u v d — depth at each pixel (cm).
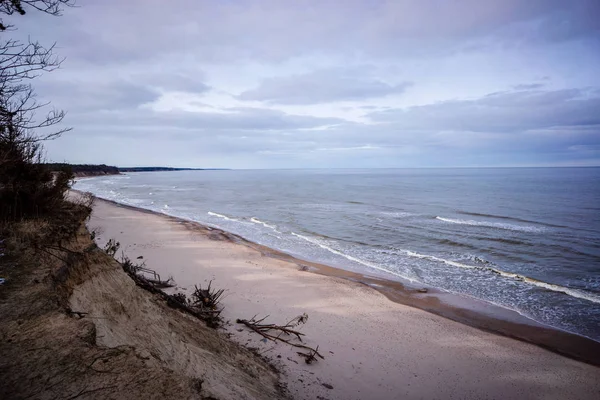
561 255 1761
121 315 457
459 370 752
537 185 7138
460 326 980
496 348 860
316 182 9662
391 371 719
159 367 316
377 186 7544
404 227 2566
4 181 570
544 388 707
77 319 345
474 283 1377
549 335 948
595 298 1212
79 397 262
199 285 1149
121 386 282
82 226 673
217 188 7319
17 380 261
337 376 668
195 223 2645
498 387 701
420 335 908
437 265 1636
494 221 2808
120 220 2580
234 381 458
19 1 398
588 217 2917
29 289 374
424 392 659
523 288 1318
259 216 3225
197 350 493
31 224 553
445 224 2680
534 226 2544
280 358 696
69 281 434
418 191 6025
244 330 808
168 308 612
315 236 2308
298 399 555
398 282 1380
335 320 959
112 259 573
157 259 1479
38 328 317
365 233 2381
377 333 899
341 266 1614
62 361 288
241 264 1493
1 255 447
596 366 798
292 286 1234
